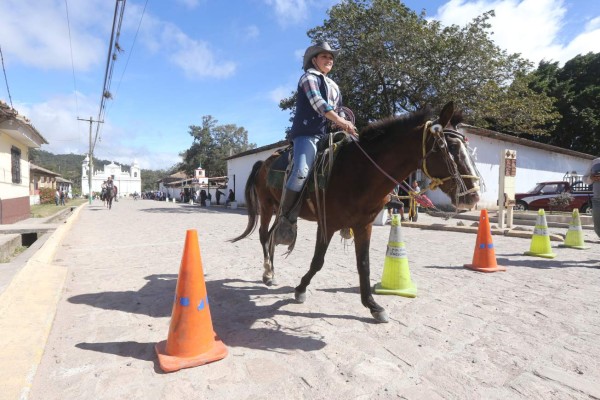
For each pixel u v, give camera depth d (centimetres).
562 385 228
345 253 666
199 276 259
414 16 1678
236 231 1034
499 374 241
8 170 1247
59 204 3378
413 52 1625
